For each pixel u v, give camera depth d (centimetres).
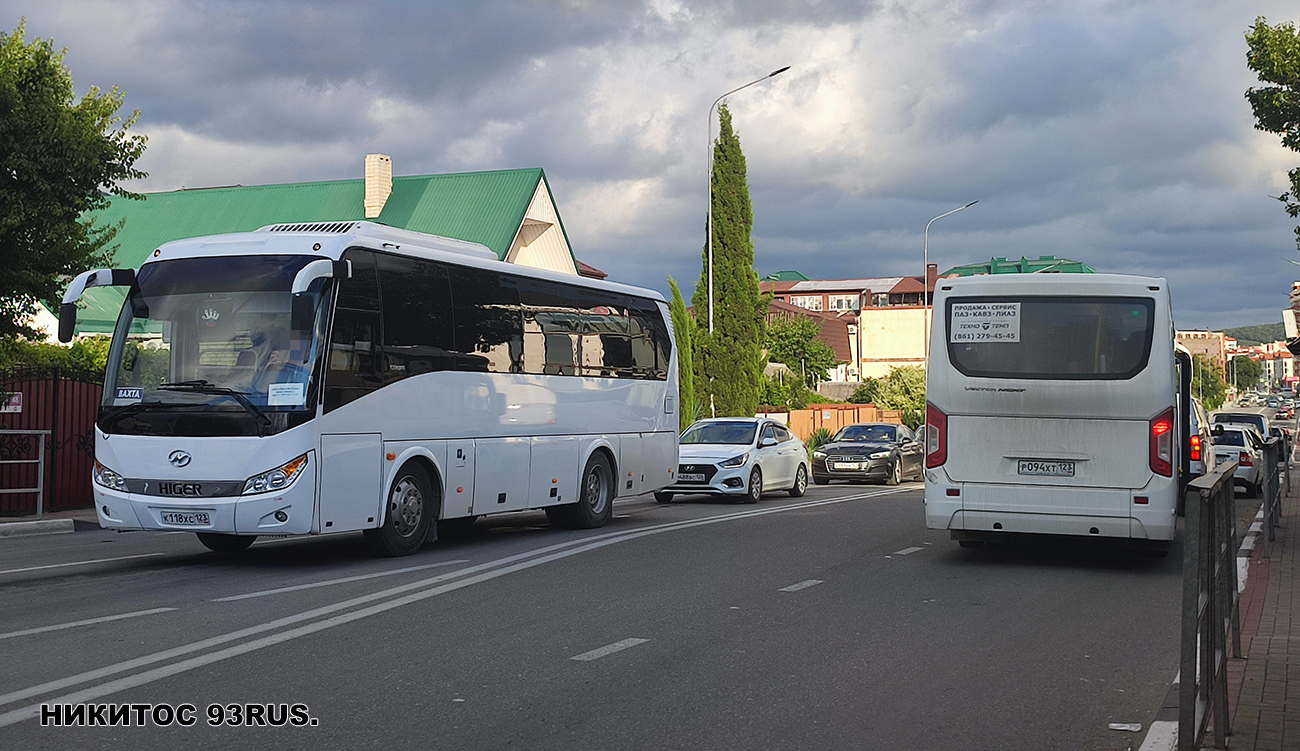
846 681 720
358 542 1495
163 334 1200
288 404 1152
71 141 1738
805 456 2573
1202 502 530
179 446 1160
